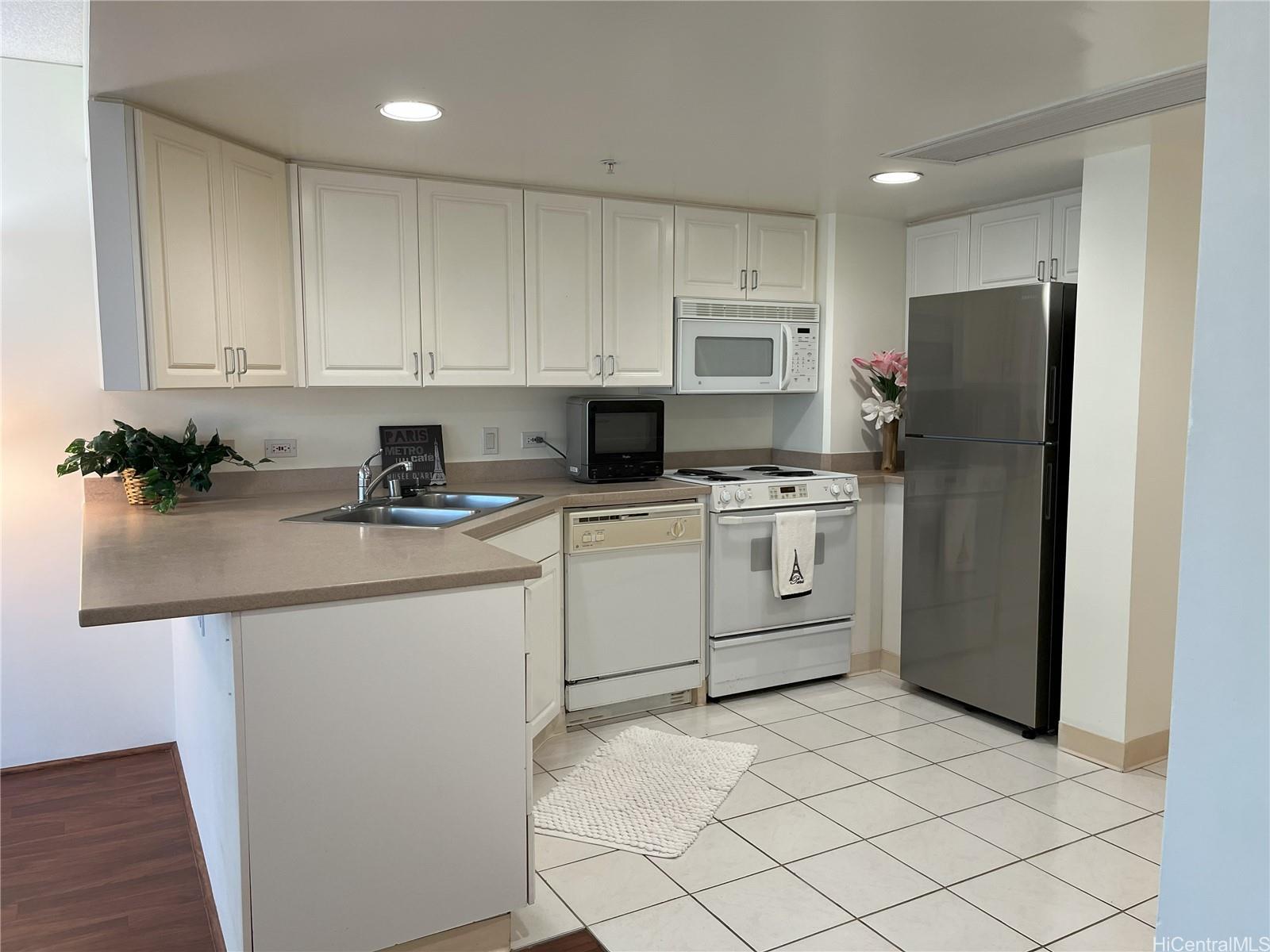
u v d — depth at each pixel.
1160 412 3.13
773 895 2.42
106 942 2.24
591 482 3.83
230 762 1.91
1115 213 3.11
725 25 2.04
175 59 2.21
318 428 3.54
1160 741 3.28
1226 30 0.40
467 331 3.52
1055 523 3.40
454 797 2.08
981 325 3.55
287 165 3.16
